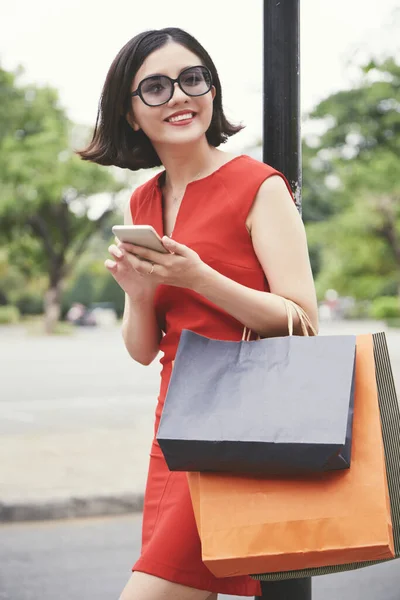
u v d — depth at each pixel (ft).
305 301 6.88
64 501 19.90
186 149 7.32
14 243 109.70
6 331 123.65
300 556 6.04
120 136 7.91
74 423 31.91
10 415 34.37
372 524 5.94
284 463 5.95
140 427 30.63
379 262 118.73
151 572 6.73
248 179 7.00
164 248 6.39
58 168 95.96
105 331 130.11
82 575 16.15
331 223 106.11
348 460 5.92
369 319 158.71
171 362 7.28
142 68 7.31
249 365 6.31
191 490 6.35
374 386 6.20
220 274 6.63
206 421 6.10
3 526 19.42
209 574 6.74
